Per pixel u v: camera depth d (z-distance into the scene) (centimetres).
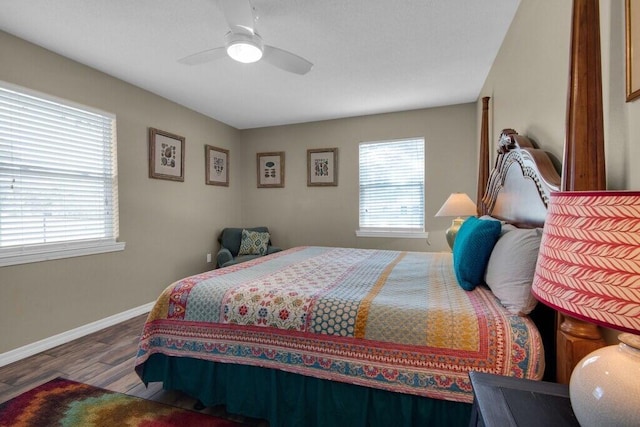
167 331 167
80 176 268
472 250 158
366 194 426
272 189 476
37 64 236
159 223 346
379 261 247
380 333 130
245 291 162
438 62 270
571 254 62
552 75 148
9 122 223
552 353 121
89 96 272
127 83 307
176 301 169
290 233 468
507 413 75
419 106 387
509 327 117
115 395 181
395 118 406
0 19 204
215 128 438
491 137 282
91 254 274
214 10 195
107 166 290
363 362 131
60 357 228
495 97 264
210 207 427
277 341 146
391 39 232
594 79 91
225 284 174
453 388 118
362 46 242
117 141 297
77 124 265
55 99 247
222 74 291
